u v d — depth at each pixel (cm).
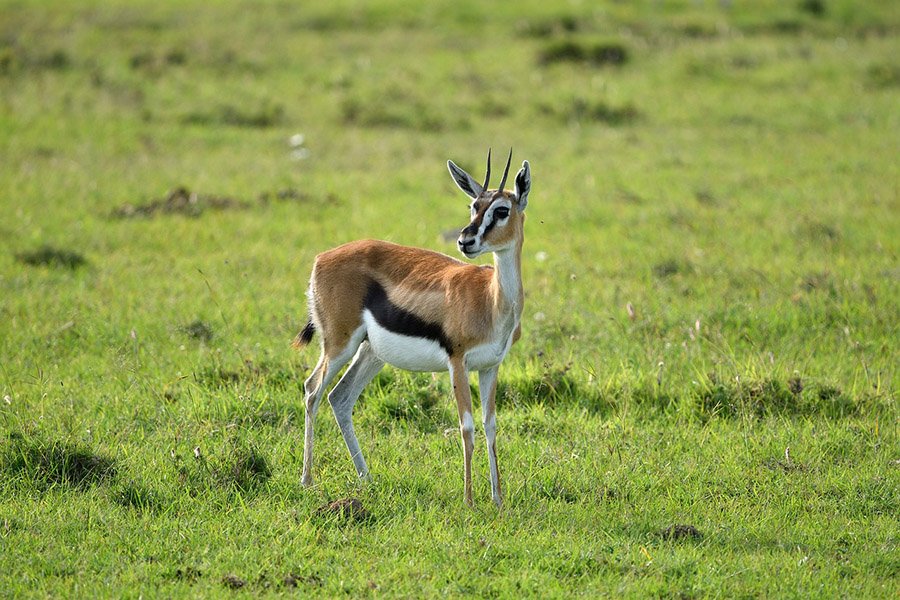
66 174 3469
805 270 2520
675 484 1556
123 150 3844
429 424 1772
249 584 1226
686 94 4700
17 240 2773
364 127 4319
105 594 1186
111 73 4806
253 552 1299
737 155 3850
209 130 4188
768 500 1504
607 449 1661
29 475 1501
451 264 1526
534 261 2689
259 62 5056
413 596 1199
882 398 1827
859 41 5591
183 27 5675
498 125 4344
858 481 1555
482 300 1445
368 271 1540
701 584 1241
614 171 3628
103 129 4075
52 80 4672
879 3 6222
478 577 1248
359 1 6188
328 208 3188
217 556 1287
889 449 1662
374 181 3512
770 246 2770
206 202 3180
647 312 2222
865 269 2538
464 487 1509
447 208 3191
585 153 3909
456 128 4284
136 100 4475
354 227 2973
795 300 2294
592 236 2902
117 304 2283
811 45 5444
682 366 1958
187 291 2400
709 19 5841
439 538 1343
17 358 1972
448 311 1455
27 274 2486
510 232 1417
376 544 1329
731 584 1245
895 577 1283
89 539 1325
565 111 4444
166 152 3838
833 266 2564
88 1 6259
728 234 2892
